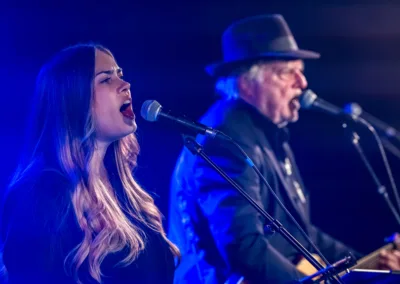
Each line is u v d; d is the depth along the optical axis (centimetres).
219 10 1130
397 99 1225
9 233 534
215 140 746
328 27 1215
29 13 1028
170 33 1112
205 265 755
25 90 1023
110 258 553
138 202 623
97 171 575
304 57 826
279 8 1188
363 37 1218
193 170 754
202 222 754
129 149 634
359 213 1227
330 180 1230
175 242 784
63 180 555
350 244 1230
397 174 1206
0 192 985
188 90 1120
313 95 827
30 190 543
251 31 833
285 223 784
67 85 568
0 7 1020
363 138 1182
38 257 528
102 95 575
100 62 581
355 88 1227
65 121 565
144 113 589
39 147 570
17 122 1015
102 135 584
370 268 758
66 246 537
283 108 811
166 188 1068
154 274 584
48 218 535
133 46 1102
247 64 812
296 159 1227
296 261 793
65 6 1044
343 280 618
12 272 532
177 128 596
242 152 608
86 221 547
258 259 714
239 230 716
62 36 1040
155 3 1101
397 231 1212
